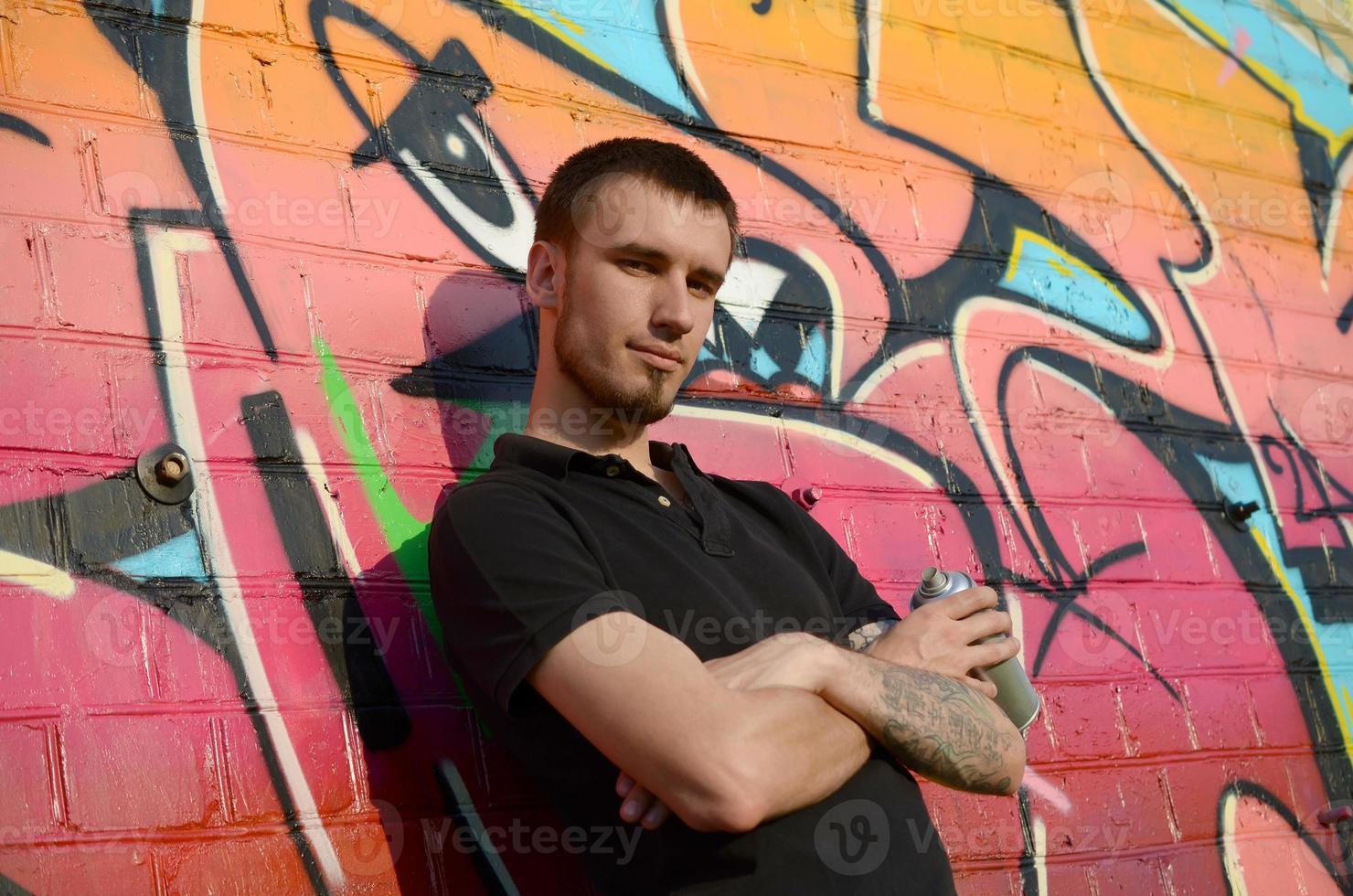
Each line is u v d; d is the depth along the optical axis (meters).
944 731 1.71
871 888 1.62
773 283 2.55
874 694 1.69
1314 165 3.44
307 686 1.91
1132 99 3.20
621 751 1.55
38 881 1.66
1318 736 2.83
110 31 2.06
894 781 1.74
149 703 1.79
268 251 2.09
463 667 1.77
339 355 2.10
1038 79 3.08
